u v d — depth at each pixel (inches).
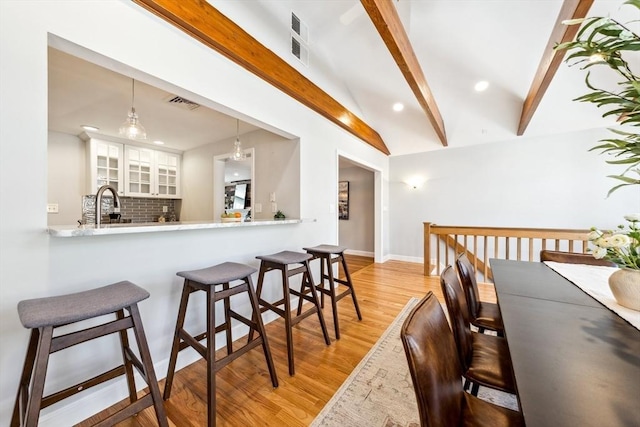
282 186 119.6
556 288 54.9
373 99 157.9
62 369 51.8
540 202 163.9
